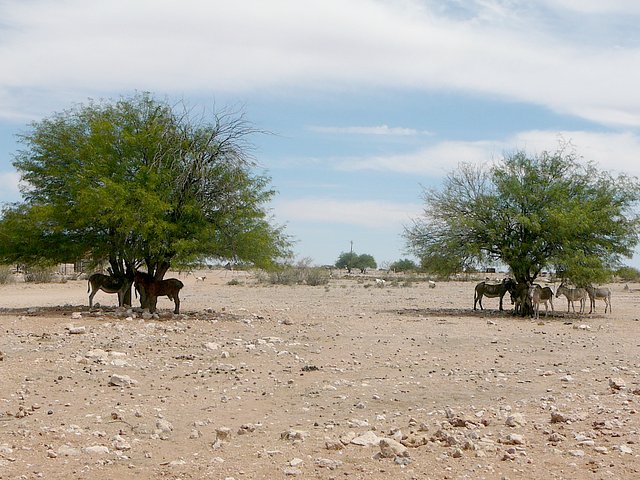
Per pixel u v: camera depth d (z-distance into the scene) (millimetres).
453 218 33031
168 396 12773
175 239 25656
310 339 21359
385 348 19672
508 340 21969
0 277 58656
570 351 19562
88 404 11984
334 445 9164
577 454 8695
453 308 38188
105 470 8344
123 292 27203
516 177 32969
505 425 10305
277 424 10781
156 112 27844
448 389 13453
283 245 28156
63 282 61656
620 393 12773
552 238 31688
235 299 44469
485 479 7848
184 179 26219
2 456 8844
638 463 8344
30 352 16812
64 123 27484
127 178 26312
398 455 8719
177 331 21703
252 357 17312
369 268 140625
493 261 33812
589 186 33531
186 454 9117
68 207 25672
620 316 33750
